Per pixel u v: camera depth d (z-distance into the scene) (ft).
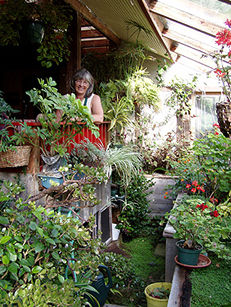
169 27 15.81
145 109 22.70
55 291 6.37
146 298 10.85
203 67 22.00
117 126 19.80
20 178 9.74
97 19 19.08
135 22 16.76
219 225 10.79
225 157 12.83
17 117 21.47
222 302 8.08
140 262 14.92
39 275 6.68
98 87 20.38
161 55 22.70
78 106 9.01
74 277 8.30
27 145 9.68
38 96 8.93
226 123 11.33
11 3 14.35
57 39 15.72
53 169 10.03
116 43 22.79
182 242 10.62
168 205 19.94
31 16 15.08
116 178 17.98
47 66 15.85
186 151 20.58
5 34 14.88
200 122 22.80
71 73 17.76
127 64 21.29
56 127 9.41
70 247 7.88
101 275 10.59
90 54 22.00
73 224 7.85
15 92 21.50
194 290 8.66
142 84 20.17
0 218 6.77
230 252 10.30
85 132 12.87
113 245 15.94
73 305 6.77
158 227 18.57
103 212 15.17
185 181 16.79
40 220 7.29
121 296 12.11
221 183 12.57
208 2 11.10
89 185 8.81
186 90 22.33
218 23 12.26
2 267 6.21
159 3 12.64
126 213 17.80
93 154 11.75
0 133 8.36
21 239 6.80
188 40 16.11
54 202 9.13
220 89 21.68
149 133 22.93
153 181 20.16
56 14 15.14
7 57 21.01
